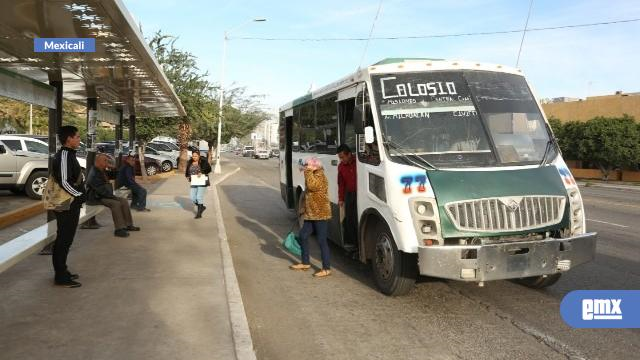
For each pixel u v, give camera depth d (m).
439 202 5.80
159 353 4.47
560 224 5.98
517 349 5.05
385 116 6.70
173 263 7.75
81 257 8.05
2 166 15.32
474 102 6.86
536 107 7.07
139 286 6.47
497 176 6.05
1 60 8.63
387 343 5.20
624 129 38.88
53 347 4.55
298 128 11.74
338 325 5.72
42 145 16.30
